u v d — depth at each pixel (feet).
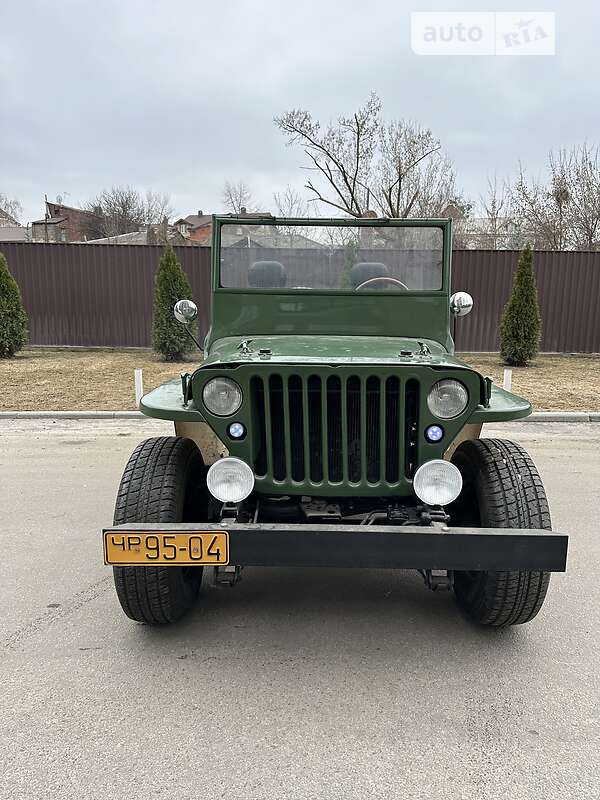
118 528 8.07
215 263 12.39
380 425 8.78
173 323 40.86
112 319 48.11
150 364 39.96
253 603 10.91
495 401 9.59
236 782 6.74
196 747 7.27
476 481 9.70
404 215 81.35
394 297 12.30
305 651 9.37
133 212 150.10
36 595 11.07
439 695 8.30
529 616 9.45
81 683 8.50
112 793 6.58
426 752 7.22
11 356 42.73
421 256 12.39
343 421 8.74
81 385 33.01
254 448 8.95
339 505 9.44
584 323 46.98
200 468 10.88
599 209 66.33
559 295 46.73
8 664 8.93
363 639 9.73
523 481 9.27
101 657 9.14
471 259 46.21
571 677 8.73
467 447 10.33
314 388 8.88
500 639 9.75
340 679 8.64
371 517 9.06
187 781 6.75
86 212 150.71
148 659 9.10
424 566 7.97
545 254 46.24
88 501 16.35
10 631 9.84
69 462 20.29
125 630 9.92
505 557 7.96
